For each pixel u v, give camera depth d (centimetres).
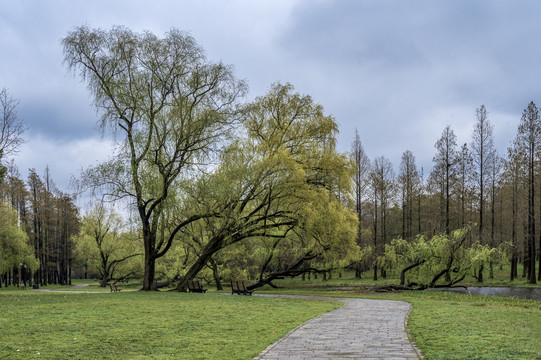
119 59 2511
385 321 1333
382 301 2225
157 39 2592
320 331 1135
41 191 6856
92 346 931
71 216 7806
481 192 4953
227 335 1078
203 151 2573
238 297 2320
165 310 1579
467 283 4209
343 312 1617
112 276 6494
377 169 5994
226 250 4116
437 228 4966
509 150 4788
